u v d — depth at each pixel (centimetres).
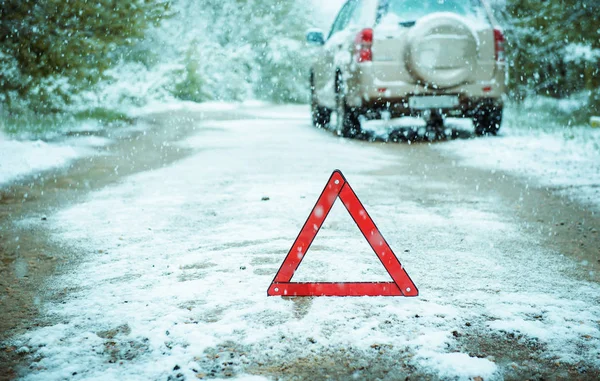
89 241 443
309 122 1548
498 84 1028
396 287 326
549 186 665
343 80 1080
